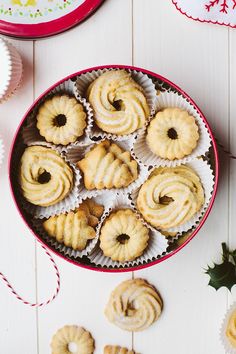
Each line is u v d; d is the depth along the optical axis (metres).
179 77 0.72
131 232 0.68
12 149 0.66
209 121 0.72
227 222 0.73
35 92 0.72
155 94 0.67
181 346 0.74
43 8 0.70
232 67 0.72
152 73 0.66
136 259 0.70
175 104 0.68
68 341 0.74
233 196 0.73
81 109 0.67
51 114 0.67
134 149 0.68
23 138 0.68
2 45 0.68
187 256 0.74
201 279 0.74
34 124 0.68
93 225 0.69
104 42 0.72
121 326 0.73
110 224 0.68
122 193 0.69
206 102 0.72
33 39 0.72
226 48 0.72
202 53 0.72
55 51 0.72
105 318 0.74
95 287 0.74
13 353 0.74
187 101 0.67
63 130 0.67
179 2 0.70
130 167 0.68
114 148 0.68
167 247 0.70
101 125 0.68
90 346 0.74
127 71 0.68
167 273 0.74
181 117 0.67
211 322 0.74
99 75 0.68
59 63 0.72
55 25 0.71
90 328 0.74
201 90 0.72
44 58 0.72
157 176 0.68
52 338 0.74
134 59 0.72
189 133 0.66
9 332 0.74
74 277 0.74
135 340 0.75
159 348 0.74
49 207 0.69
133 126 0.67
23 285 0.74
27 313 0.74
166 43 0.72
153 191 0.68
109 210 0.69
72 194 0.69
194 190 0.68
